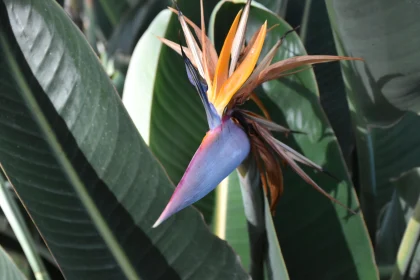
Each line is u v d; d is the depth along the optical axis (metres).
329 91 2.10
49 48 1.38
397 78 1.51
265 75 1.29
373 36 1.46
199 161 1.22
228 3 1.61
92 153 1.41
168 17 1.63
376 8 1.42
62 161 1.41
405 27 1.44
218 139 1.24
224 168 1.23
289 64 1.30
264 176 1.37
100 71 1.38
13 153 1.39
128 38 2.08
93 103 1.39
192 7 1.71
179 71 1.67
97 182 1.42
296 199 1.67
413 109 1.58
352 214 1.63
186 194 1.21
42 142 1.40
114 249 1.44
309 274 1.65
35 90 1.38
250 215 1.39
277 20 1.63
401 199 1.73
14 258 2.07
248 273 1.45
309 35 2.13
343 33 1.50
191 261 1.45
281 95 1.66
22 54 1.37
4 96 1.38
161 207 1.43
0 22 1.36
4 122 1.39
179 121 1.67
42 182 1.41
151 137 1.61
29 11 1.36
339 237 1.64
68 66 1.38
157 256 1.45
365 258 1.62
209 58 1.31
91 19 2.35
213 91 1.25
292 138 1.66
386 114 1.61
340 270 1.64
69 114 1.40
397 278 1.58
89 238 1.44
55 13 1.37
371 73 1.53
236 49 1.29
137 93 1.61
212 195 1.73
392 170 2.08
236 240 1.70
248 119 1.29
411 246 1.54
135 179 1.42
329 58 1.30
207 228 1.44
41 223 1.42
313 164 1.31
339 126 2.09
